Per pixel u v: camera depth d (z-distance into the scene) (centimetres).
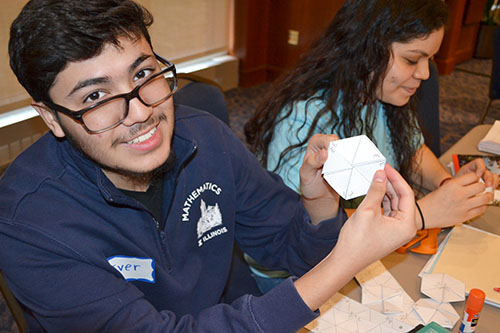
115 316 73
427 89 167
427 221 103
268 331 68
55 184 75
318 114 122
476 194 104
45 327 74
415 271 99
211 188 98
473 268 98
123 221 81
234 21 393
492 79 303
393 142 144
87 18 62
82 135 70
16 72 68
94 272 73
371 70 116
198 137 98
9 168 80
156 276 86
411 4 108
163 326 72
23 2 243
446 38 470
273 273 129
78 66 64
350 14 118
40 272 71
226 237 103
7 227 71
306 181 81
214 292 103
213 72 387
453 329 84
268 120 133
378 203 65
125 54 67
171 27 338
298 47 404
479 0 482
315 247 88
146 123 71
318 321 85
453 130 357
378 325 84
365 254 66
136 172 75
